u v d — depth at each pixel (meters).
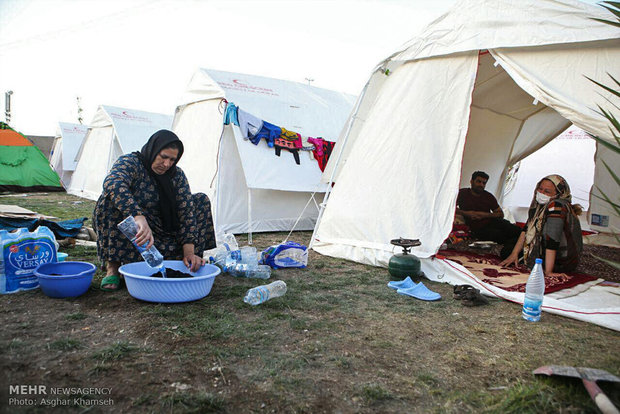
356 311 2.89
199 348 2.17
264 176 6.13
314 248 4.94
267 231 6.65
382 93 4.77
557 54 3.62
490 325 2.73
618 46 3.38
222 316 2.63
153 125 11.52
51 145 18.59
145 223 2.73
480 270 4.08
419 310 2.97
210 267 3.19
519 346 2.39
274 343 2.29
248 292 2.96
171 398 1.68
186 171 6.55
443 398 1.81
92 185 10.97
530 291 2.85
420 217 4.12
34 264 2.95
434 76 4.36
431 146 4.23
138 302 2.79
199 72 6.75
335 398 1.78
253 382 1.87
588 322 2.83
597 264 4.78
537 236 4.05
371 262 4.32
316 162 6.98
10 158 12.40
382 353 2.24
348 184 4.79
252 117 6.29
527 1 3.75
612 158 6.97
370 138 4.71
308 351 2.21
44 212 7.47
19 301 2.71
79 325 2.38
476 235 5.59
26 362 1.91
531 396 1.80
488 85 5.66
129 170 2.98
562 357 2.26
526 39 3.69
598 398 1.68
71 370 1.87
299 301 3.03
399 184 4.33
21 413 1.53
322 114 7.75
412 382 1.94
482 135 6.80
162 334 2.30
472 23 4.06
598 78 3.38
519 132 7.07
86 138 12.41
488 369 2.10
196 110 6.82
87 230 5.02
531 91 3.64
